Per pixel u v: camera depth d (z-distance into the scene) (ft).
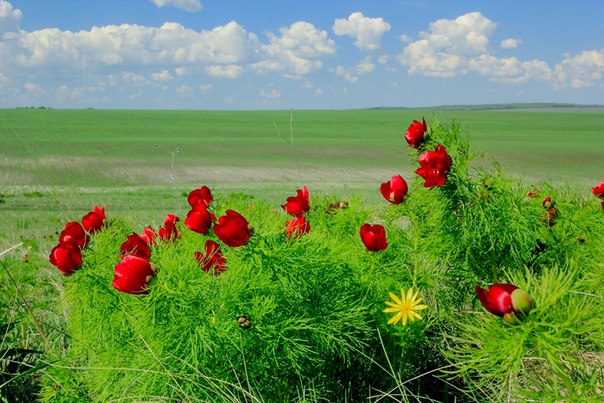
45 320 12.34
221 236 7.85
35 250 20.25
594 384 6.23
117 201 69.92
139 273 7.73
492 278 10.67
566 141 264.52
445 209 10.32
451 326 10.28
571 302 6.17
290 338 8.09
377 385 9.15
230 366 8.07
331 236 10.69
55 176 133.28
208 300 8.01
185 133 340.59
